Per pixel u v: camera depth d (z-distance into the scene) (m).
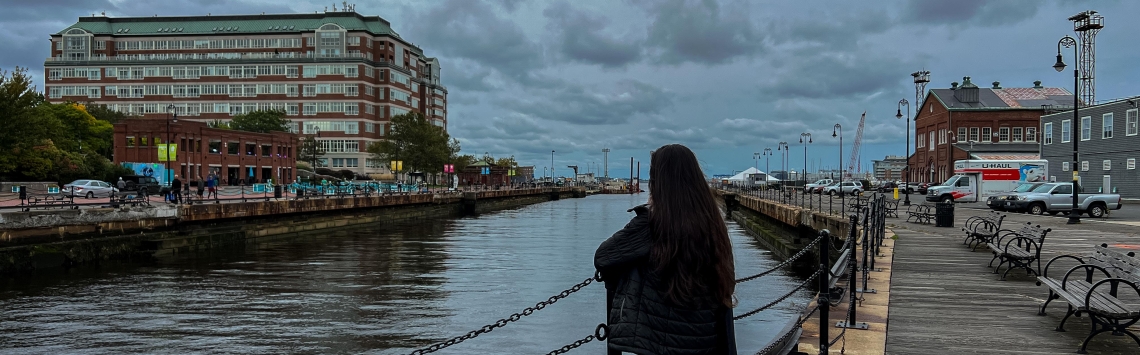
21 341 14.12
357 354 13.16
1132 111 47.53
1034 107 79.75
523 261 27.39
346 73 117.50
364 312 16.98
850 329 8.60
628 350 3.35
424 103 140.00
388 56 124.88
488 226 50.53
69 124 80.06
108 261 27.28
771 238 34.53
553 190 126.12
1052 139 59.06
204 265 26.39
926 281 12.92
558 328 15.26
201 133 79.19
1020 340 8.33
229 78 120.00
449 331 15.04
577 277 22.83
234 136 85.31
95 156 66.44
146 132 74.69
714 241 3.38
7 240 23.62
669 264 3.32
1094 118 52.56
